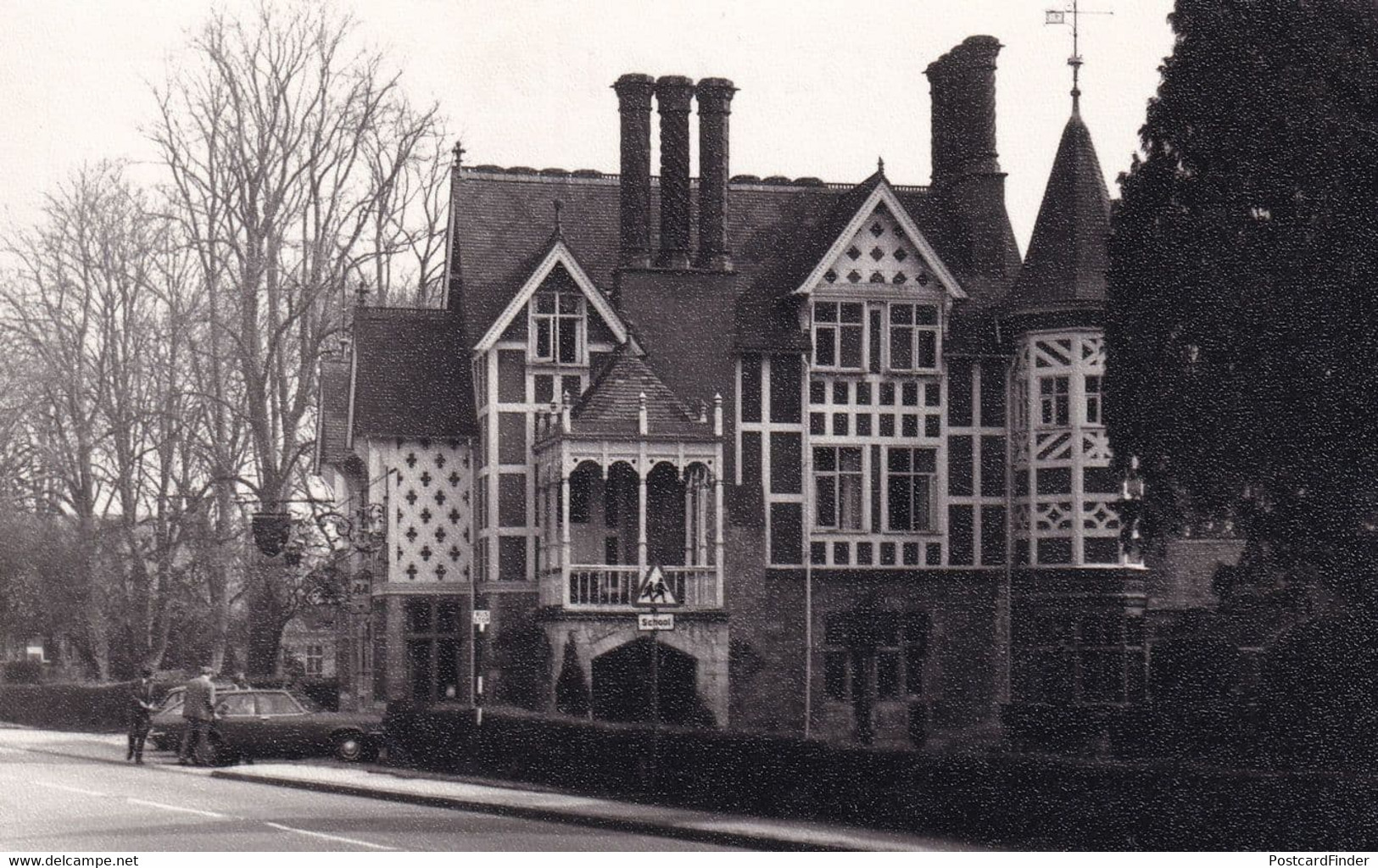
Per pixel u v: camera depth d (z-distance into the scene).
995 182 46.59
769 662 42.78
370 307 45.72
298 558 47.44
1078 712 34.59
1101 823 19.67
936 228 46.69
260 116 52.06
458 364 45.12
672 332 43.53
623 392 41.25
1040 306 43.00
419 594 43.84
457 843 21.17
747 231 46.03
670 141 44.41
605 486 42.62
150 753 41.97
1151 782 19.22
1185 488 29.81
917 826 22.03
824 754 23.53
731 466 43.25
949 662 43.59
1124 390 29.92
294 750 37.06
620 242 44.41
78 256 55.22
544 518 42.34
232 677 50.16
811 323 43.91
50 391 57.06
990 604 43.84
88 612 57.00
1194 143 28.98
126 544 60.81
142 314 56.62
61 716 56.66
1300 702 27.08
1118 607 42.06
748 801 24.73
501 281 44.50
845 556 43.50
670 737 26.39
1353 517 27.25
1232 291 28.05
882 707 43.25
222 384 57.66
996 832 20.89
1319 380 27.28
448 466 44.38
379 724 37.53
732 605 42.56
